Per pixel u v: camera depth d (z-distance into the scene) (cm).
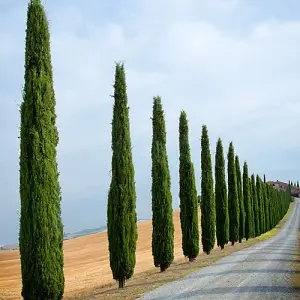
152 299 1506
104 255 5688
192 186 3203
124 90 2262
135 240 2180
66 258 5497
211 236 3700
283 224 10081
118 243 2108
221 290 1647
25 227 1468
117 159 2197
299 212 13862
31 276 1439
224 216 4378
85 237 9200
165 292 1641
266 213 7975
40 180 1489
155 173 2739
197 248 3120
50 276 1451
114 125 2231
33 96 1540
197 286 1762
